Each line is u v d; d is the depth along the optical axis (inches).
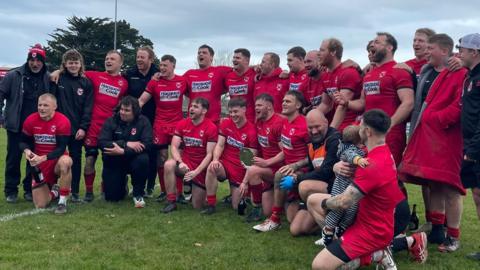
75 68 315.6
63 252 205.3
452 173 213.8
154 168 343.3
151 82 337.1
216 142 300.7
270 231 251.3
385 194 175.0
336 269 179.9
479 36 202.7
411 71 242.4
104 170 314.2
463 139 208.1
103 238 229.6
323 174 229.6
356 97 265.0
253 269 192.2
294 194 258.8
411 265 201.3
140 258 201.0
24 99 307.0
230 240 232.7
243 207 285.1
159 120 337.1
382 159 175.5
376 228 176.9
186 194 343.0
